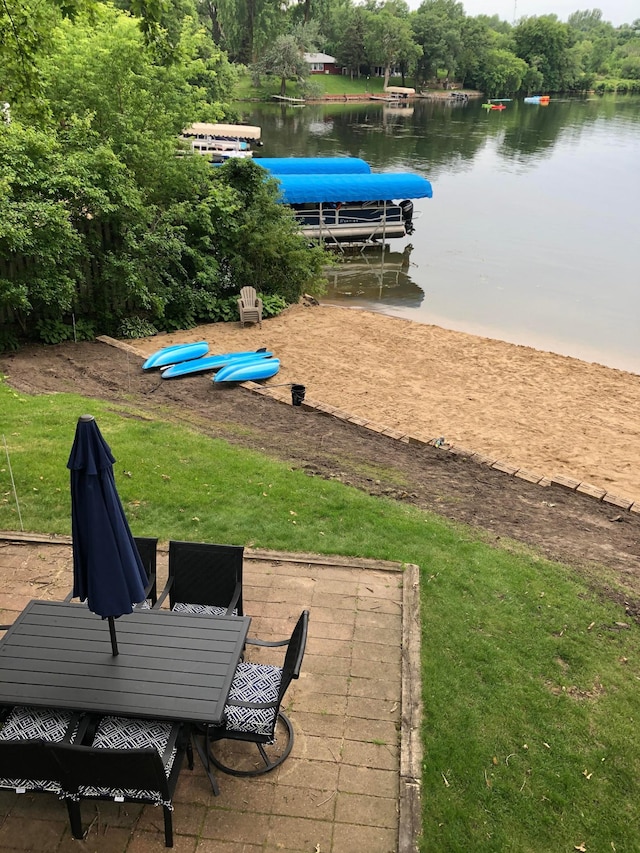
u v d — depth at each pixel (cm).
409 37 10981
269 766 463
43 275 1449
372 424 1216
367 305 2356
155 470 893
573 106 11000
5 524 745
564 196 4338
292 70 8875
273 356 1658
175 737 416
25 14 1021
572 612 667
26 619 477
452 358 1753
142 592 416
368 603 641
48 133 1526
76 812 402
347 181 2928
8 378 1304
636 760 493
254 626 602
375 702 526
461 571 713
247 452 1009
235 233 1964
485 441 1265
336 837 421
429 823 434
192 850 410
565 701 545
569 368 1736
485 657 586
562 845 429
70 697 412
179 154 1956
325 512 812
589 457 1220
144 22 945
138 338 1706
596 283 2692
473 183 4631
